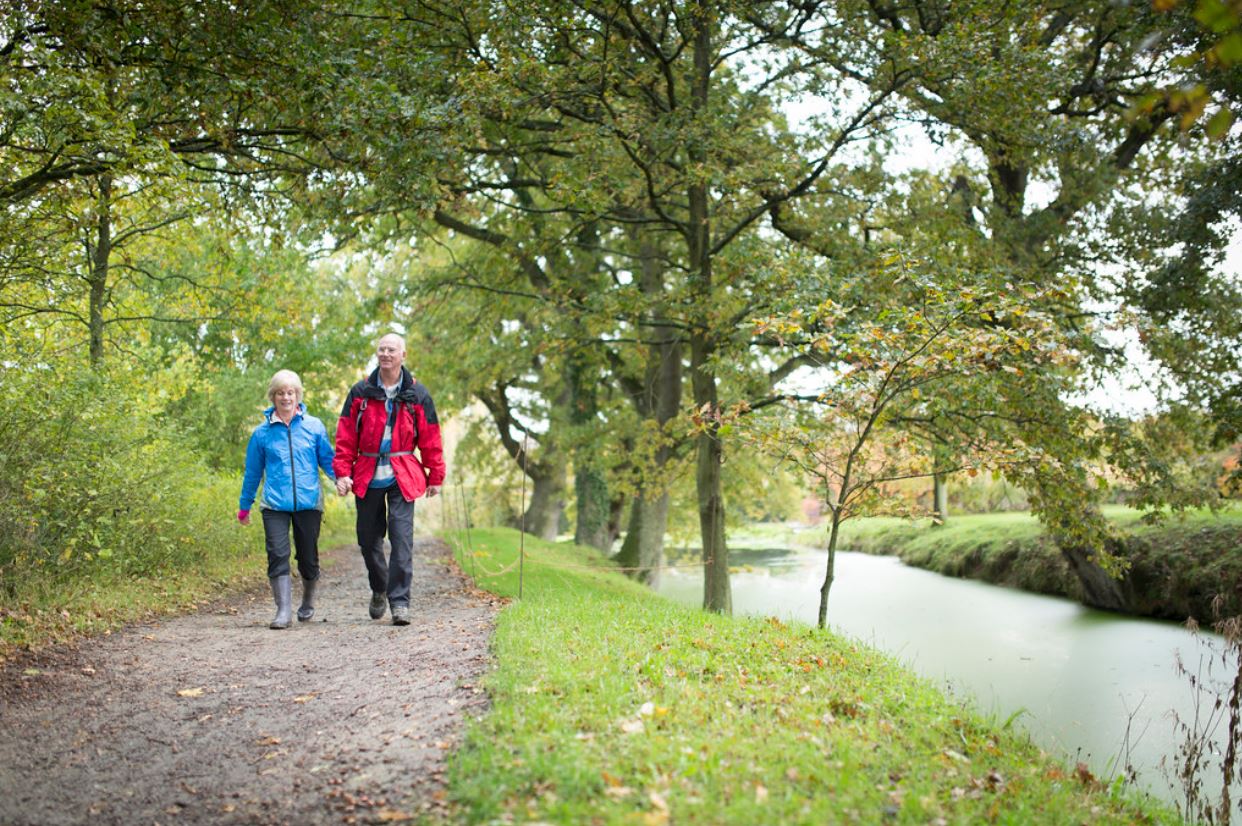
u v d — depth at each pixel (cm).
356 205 1251
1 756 434
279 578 791
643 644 627
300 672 593
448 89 1147
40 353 956
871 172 1528
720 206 1480
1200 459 1639
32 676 566
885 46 1297
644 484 2041
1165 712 987
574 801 331
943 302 761
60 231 976
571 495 3447
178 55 881
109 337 1507
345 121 946
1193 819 673
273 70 911
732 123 1384
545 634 643
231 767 418
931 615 1762
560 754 373
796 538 4372
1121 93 1587
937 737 506
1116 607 1712
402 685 534
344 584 1245
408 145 1023
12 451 770
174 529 1077
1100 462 1342
